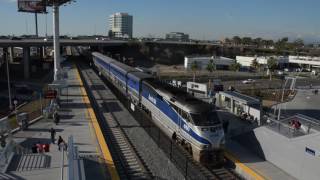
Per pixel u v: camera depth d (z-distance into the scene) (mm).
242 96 41281
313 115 53000
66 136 30234
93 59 97812
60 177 16422
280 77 101500
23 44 87562
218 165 26219
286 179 23844
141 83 39438
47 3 53188
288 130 26781
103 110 43188
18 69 103000
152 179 23453
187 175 24156
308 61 127125
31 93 69938
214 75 102562
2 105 59281
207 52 159750
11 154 20438
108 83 65438
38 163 19156
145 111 38438
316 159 22547
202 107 26766
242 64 127250
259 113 35656
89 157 25141
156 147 29641
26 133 30969
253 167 25469
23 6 79688
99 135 30500
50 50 176750
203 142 25312
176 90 32219
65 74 65000
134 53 149375
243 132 30672
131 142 30969
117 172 23297
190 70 116000
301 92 73938
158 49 151625
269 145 26797
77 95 48938
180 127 28156
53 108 37625
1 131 25984
